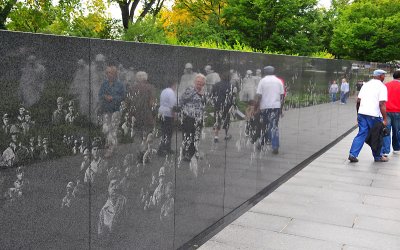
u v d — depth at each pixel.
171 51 4.45
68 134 3.15
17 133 2.75
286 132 8.40
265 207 6.49
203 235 5.32
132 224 4.00
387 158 10.01
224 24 30.77
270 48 28.61
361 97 9.73
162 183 4.45
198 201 5.25
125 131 3.80
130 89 3.83
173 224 4.73
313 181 8.09
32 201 2.89
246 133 6.51
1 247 2.70
